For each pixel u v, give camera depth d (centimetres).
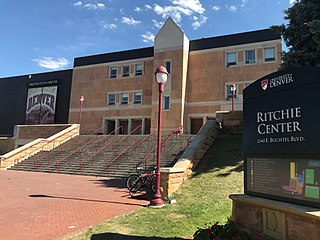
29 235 525
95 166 1752
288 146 414
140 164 1627
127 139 2244
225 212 687
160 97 880
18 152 2144
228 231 442
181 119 2772
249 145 493
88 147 2223
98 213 702
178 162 1042
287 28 1391
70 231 550
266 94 466
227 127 1528
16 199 880
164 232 548
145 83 3175
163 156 1653
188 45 3025
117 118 3256
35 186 1175
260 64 2675
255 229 438
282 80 438
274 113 446
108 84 3388
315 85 384
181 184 968
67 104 3675
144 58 3238
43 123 3747
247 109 508
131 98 3222
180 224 602
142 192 1020
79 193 1005
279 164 427
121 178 1494
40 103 3828
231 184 912
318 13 1294
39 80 3928
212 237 443
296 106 409
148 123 3120
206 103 2833
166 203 816
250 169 485
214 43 2917
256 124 481
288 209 375
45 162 2023
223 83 2797
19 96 4034
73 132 2661
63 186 1181
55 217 659
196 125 2925
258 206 434
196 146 1169
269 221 416
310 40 1305
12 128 3988
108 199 891
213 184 932
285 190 412
